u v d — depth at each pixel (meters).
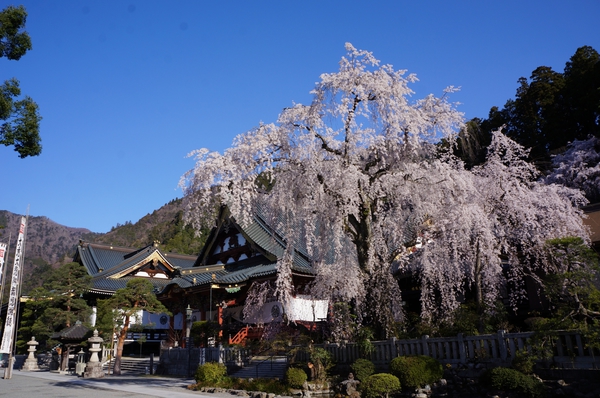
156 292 35.09
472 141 18.94
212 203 17.16
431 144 17.42
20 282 28.75
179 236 102.50
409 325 20.83
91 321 41.38
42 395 17.72
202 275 31.52
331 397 16.23
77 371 30.19
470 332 15.61
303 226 17.75
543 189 17.78
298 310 26.97
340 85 15.98
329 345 18.92
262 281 28.58
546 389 12.16
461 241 16.34
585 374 12.10
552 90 39.28
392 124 15.48
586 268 13.53
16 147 16.31
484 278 17.97
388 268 17.30
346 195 16.19
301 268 26.97
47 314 36.28
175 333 33.12
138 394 17.53
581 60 38.53
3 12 15.44
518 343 13.60
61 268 39.41
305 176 16.25
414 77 16.58
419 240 18.14
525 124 41.25
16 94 16.16
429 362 14.48
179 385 21.39
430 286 18.36
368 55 16.27
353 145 16.98
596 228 19.56
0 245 26.34
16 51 15.98
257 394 16.66
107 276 44.47
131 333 40.44
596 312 12.30
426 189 16.69
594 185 29.95
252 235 31.45
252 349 24.17
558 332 12.98
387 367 16.58
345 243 18.73
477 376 13.83
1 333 48.84
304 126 16.81
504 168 17.53
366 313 17.56
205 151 17.00
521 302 20.28
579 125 38.78
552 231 17.17
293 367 18.70
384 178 17.41
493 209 17.62
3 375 29.31
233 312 32.50
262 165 16.69
